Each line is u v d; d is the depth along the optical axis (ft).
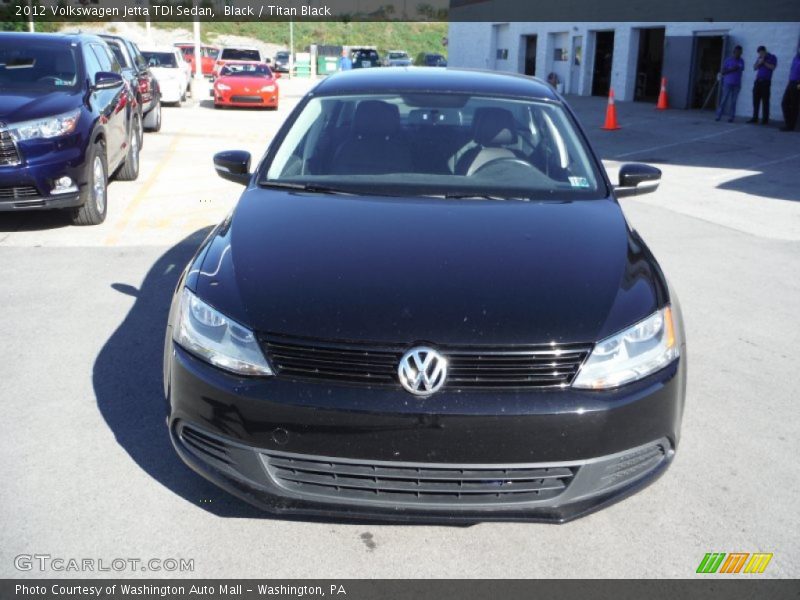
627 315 8.95
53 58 25.38
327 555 9.04
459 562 8.98
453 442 8.19
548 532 9.57
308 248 9.91
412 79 14.65
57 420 11.94
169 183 31.73
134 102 32.04
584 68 90.12
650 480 9.04
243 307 8.89
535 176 12.53
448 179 12.34
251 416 8.41
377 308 8.71
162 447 11.23
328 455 8.32
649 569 8.93
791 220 27.73
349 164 12.65
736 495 10.44
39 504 9.76
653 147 46.88
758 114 62.34
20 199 21.71
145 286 18.47
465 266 9.54
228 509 9.80
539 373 8.45
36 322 16.03
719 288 19.74
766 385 14.02
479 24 118.42
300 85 114.62
